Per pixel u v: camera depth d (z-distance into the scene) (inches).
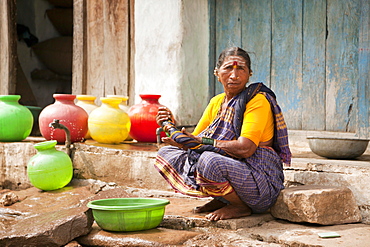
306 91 196.7
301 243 104.7
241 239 111.4
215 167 115.1
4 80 267.9
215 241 110.7
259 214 128.5
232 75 121.6
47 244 113.8
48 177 162.9
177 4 203.5
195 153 124.6
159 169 132.3
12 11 268.4
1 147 191.5
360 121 175.5
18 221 131.4
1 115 192.4
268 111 121.6
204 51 219.9
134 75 236.1
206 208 131.0
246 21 211.6
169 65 207.5
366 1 171.3
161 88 211.3
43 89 371.6
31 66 365.4
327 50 190.5
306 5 195.3
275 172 124.4
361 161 143.9
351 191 125.0
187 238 113.4
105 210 116.1
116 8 239.6
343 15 185.9
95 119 182.7
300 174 139.5
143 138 195.0
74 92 253.6
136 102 221.5
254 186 119.0
